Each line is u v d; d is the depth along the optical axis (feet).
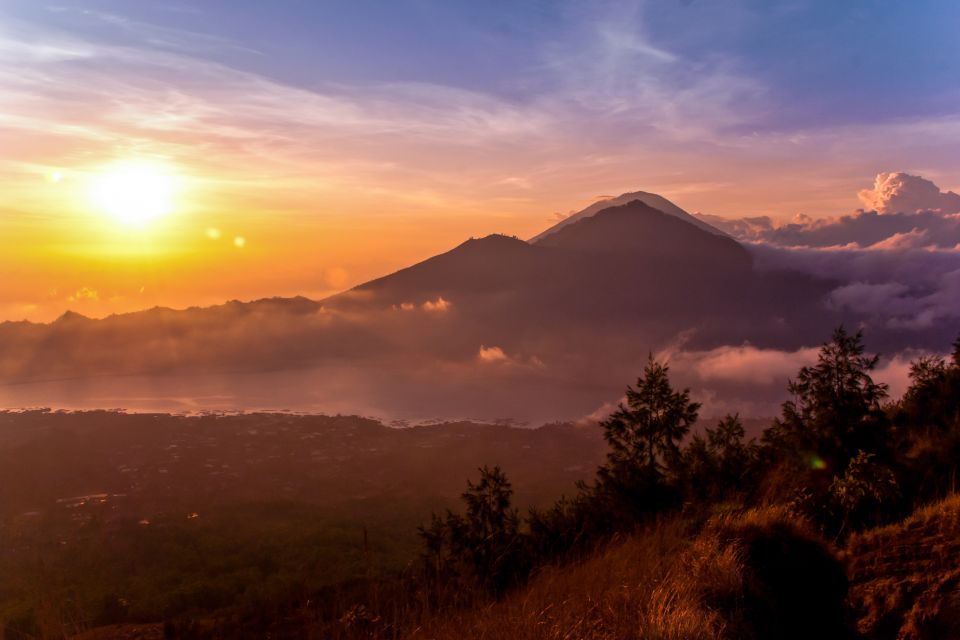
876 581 15.93
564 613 13.43
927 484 21.77
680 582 14.14
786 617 14.56
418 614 15.62
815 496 22.33
